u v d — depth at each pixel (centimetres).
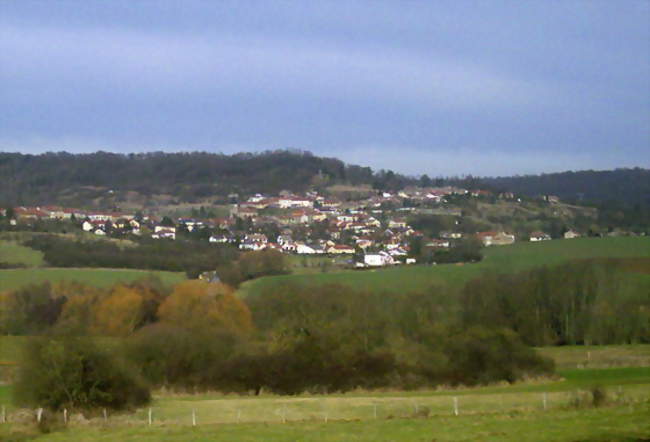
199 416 3669
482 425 2816
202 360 5025
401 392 4772
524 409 3416
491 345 5159
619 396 3516
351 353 5053
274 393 4838
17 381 3875
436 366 5084
